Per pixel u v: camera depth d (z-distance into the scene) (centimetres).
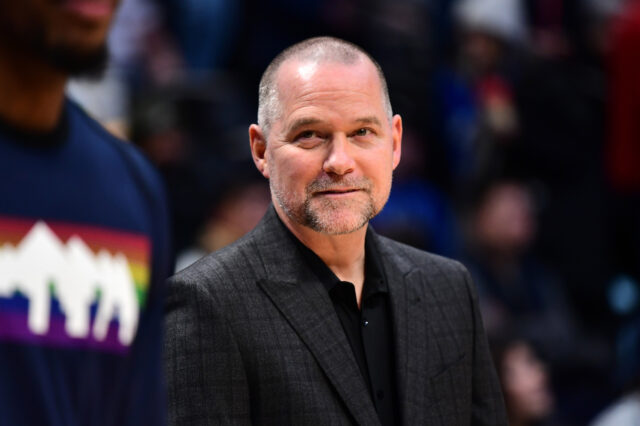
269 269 605
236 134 1473
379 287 615
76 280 353
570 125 1645
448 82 1700
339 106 573
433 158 1689
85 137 372
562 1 1709
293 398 571
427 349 615
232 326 580
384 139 590
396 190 1555
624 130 1606
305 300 598
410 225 1446
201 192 1399
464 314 646
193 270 600
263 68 1703
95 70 349
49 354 343
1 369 333
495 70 1653
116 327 364
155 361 386
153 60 1552
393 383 604
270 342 581
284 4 1708
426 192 1572
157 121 1397
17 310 338
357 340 606
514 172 1638
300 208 580
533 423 1166
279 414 571
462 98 1673
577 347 1366
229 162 1442
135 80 1505
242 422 569
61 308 348
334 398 579
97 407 358
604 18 1722
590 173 1638
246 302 589
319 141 579
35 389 338
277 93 593
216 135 1460
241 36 1689
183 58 1638
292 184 580
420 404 596
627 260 1616
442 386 612
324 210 574
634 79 1595
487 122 1609
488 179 1585
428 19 1794
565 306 1473
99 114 1400
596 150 1653
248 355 577
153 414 384
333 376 580
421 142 1688
